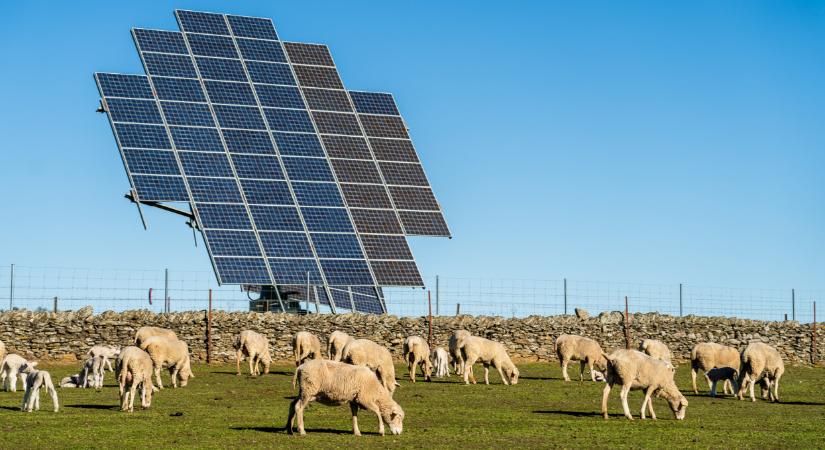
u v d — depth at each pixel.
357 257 67.44
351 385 34.09
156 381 48.31
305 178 70.12
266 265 64.50
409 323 63.50
